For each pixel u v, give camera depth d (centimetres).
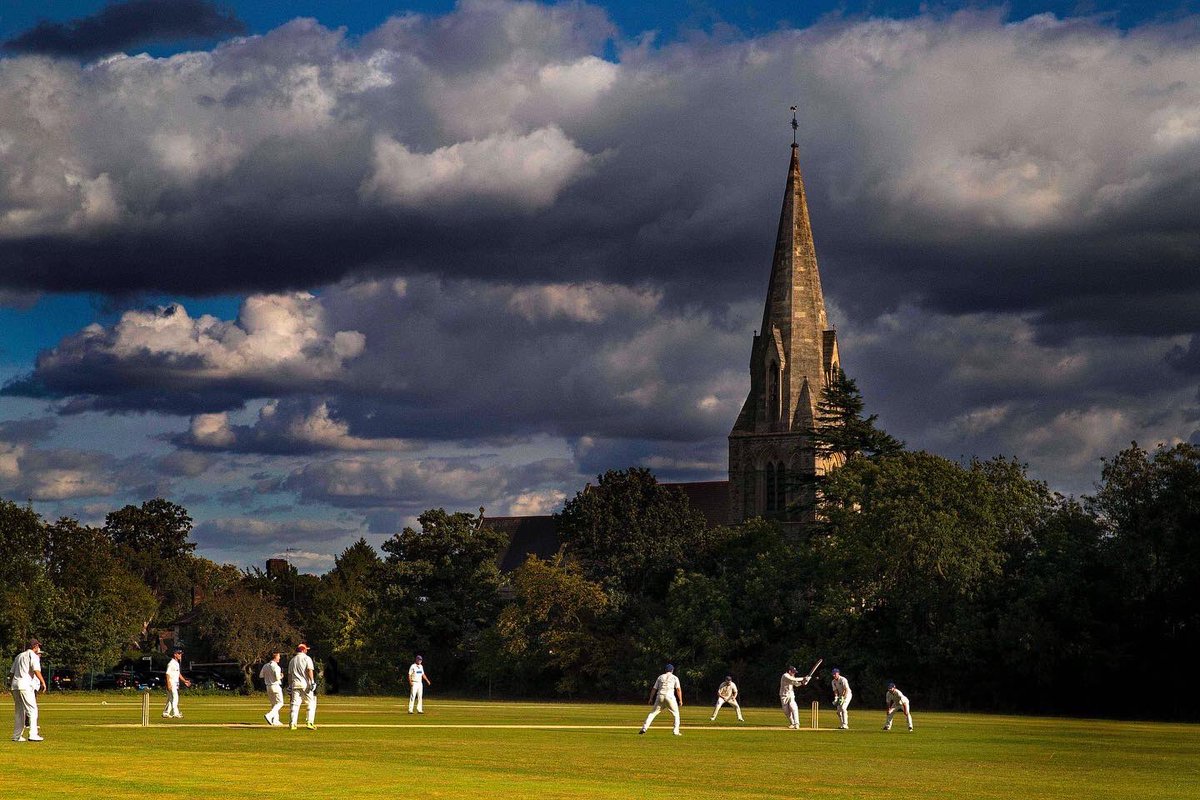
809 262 16038
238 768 2823
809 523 12975
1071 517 9556
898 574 9256
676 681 4550
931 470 9469
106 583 13838
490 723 5194
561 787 2612
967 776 3106
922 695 9125
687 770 3075
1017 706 8844
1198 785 2977
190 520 19612
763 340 16025
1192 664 8488
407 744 3712
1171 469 8688
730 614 10194
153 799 2234
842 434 12256
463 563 12481
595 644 11050
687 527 12100
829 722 6056
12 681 3544
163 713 5550
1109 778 3125
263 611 11538
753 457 15800
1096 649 8462
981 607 8944
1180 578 8506
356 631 12400
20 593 10731
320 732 4256
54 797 2231
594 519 12031
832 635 9425
